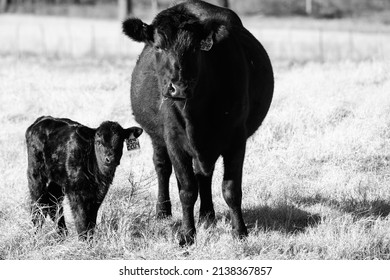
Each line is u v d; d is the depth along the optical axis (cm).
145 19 6894
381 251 1109
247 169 1508
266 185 1398
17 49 4697
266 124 1722
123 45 5125
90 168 1124
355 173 1462
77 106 2020
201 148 1084
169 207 1275
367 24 7512
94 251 1081
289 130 1705
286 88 2067
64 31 6175
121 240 1098
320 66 2769
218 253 1067
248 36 1278
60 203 1206
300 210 1262
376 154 1550
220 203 1327
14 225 1151
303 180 1438
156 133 1248
